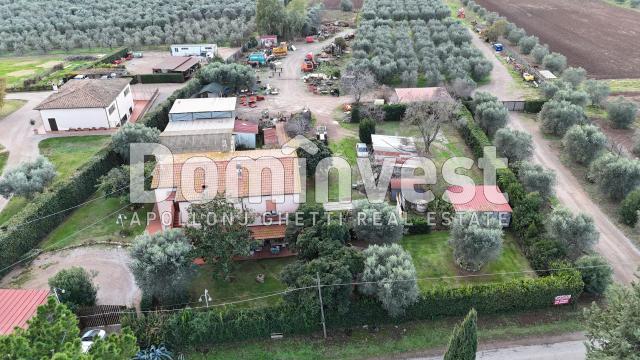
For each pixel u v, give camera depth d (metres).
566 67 94.69
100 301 39.84
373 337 36.84
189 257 37.47
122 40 120.75
